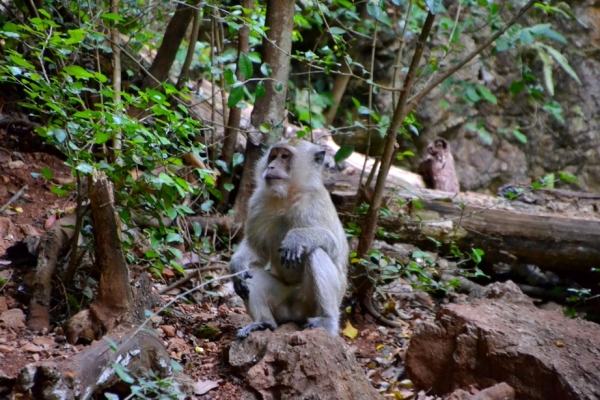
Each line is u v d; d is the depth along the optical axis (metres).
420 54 6.96
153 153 6.09
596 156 14.48
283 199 6.83
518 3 12.05
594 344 5.94
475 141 13.96
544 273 9.32
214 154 9.09
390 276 7.72
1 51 8.17
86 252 6.90
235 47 12.34
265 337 5.91
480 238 8.93
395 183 9.56
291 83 12.79
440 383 6.23
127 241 6.32
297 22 9.13
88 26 7.02
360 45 13.07
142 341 5.37
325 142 10.35
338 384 5.36
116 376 5.07
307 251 6.50
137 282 6.49
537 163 14.33
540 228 8.85
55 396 4.58
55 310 6.35
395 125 7.16
